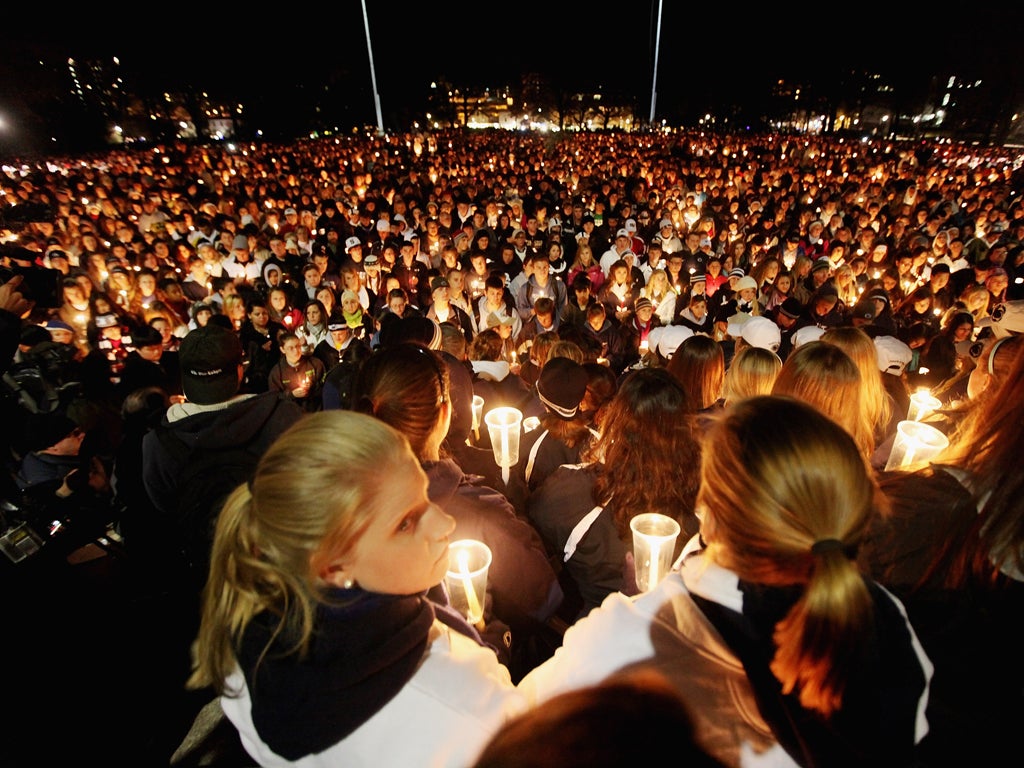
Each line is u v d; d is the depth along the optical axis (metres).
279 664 0.86
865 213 11.57
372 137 37.62
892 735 0.79
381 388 1.55
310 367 4.75
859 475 0.81
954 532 1.03
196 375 2.32
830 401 1.93
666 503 1.77
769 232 10.23
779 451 0.81
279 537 0.85
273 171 21.05
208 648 0.97
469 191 15.79
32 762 2.05
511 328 5.88
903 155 21.50
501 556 1.66
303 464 0.85
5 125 26.53
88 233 8.70
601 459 1.96
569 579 2.17
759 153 27.27
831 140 29.81
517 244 9.42
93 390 4.21
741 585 0.87
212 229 10.42
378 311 6.57
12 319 2.29
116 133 32.88
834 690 0.74
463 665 0.93
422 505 0.94
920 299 6.05
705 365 2.70
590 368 2.43
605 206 12.98
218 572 0.96
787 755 0.79
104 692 2.29
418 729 0.85
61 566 2.50
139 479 2.73
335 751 0.84
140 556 2.69
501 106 67.12
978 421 1.12
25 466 2.75
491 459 2.38
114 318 5.35
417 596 0.96
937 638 1.05
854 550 0.83
